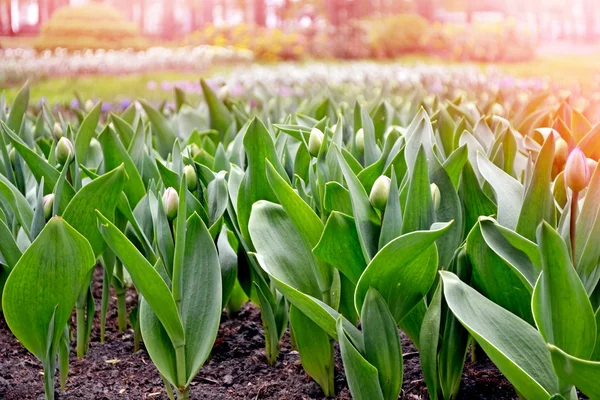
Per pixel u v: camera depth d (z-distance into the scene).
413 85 4.97
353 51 17.83
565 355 1.00
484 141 1.70
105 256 1.62
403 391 1.43
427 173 1.19
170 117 2.62
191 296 1.28
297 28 19.64
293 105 2.75
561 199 1.32
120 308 1.72
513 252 1.19
